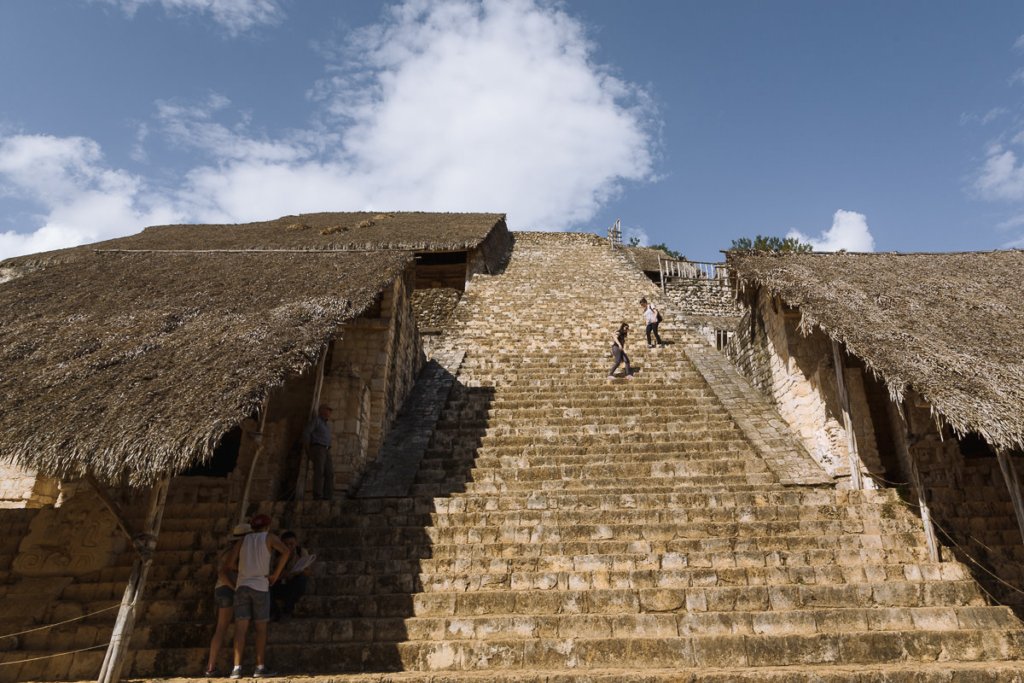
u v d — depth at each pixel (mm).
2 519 7270
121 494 7418
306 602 5938
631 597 5797
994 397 5992
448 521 7137
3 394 5980
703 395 10664
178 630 5688
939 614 5543
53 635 5812
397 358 10344
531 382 11477
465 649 5301
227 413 5484
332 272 9836
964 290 9094
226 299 8609
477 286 17656
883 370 6594
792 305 8484
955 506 7227
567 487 7859
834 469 8070
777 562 6238
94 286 9336
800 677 4688
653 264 22938
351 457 8242
